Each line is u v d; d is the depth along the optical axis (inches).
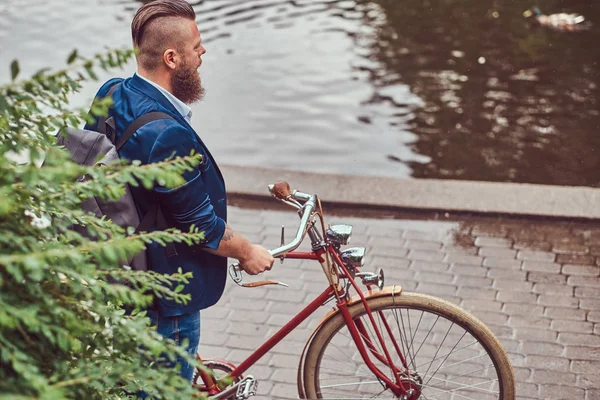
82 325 80.9
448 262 228.4
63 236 85.7
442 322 199.0
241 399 142.9
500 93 408.8
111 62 80.1
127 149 126.3
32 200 85.5
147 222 127.4
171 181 82.1
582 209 248.4
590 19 508.1
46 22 515.2
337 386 170.6
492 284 217.8
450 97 406.0
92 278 81.9
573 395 174.9
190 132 128.6
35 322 72.4
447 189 260.4
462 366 183.0
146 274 91.4
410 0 562.6
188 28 130.7
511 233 242.7
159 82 131.3
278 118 388.8
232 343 193.9
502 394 146.6
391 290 145.5
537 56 454.0
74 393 81.7
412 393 147.6
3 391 72.1
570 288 215.5
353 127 377.7
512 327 198.8
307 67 446.6
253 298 211.5
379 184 263.7
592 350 189.8
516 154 345.1
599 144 350.6
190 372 138.7
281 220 253.0
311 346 150.9
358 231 244.8
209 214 128.0
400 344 188.9
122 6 552.1
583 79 421.4
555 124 372.2
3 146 83.5
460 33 494.6
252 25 514.3
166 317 132.4
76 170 76.0
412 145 358.9
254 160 350.3
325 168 343.0
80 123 86.7
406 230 245.6
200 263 132.0
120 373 82.9
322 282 219.1
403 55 463.2
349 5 554.9
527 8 532.1
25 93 85.9
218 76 435.8
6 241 76.7
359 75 435.5
